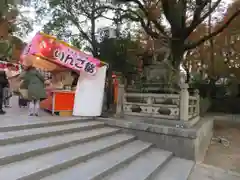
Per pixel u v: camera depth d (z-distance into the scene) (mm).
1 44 12734
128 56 11039
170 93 6535
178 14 9539
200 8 9227
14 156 3123
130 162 4316
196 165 5105
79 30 10961
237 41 17609
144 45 12562
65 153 3742
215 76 19094
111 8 10469
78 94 6832
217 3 9508
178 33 9695
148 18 10383
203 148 6574
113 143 4805
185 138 5387
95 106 6887
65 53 6387
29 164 3080
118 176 3541
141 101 6727
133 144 5426
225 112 17109
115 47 10906
